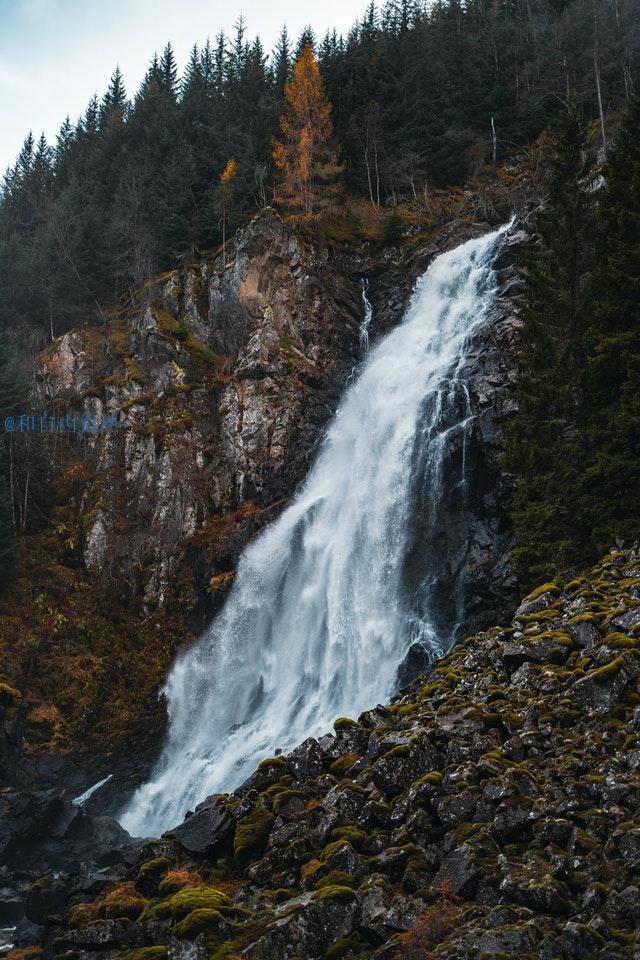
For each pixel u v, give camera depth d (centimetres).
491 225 6606
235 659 4862
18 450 5691
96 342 6625
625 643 2011
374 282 6488
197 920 1653
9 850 3338
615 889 1396
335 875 1659
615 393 3181
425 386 4906
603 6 8569
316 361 5962
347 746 2120
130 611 5294
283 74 8994
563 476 3116
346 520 4744
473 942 1352
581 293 3412
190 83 9719
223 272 6338
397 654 4078
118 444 5903
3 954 2294
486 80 8350
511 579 3728
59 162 10094
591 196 3672
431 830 1695
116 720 4828
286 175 6756
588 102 7850
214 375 6069
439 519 4247
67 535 5606
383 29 9288
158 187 7644
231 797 2123
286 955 1525
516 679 2130
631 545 2738
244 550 5184
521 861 1528
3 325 7412
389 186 7462
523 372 3438
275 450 5566
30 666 4900
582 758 1720
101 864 2964
